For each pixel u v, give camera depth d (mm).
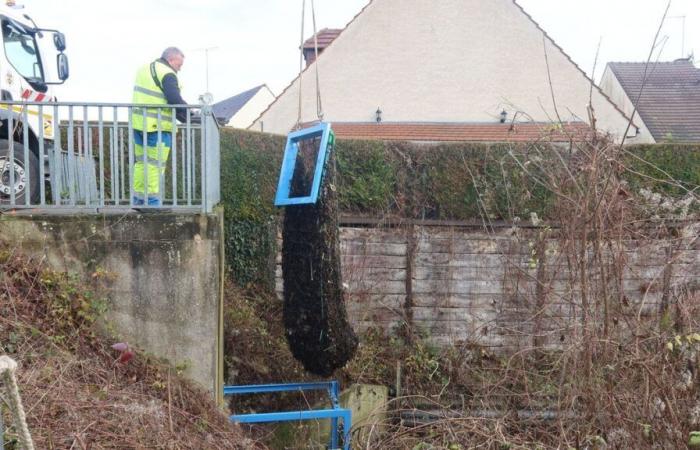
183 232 4441
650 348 4273
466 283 8086
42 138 4402
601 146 4367
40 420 3352
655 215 5117
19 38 6504
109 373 4109
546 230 5523
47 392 3562
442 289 8086
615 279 4379
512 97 12922
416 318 8102
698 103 16219
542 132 4961
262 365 6379
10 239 4281
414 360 7652
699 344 4094
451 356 7504
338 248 5934
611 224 4398
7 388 2131
